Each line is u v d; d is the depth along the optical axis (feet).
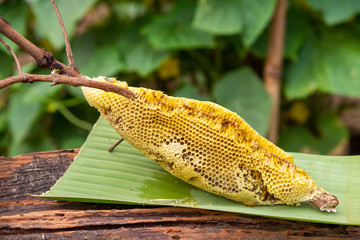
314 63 3.05
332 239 1.88
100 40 3.14
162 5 3.40
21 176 2.05
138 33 3.08
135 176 1.98
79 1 2.71
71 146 3.03
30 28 3.20
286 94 3.05
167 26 2.89
